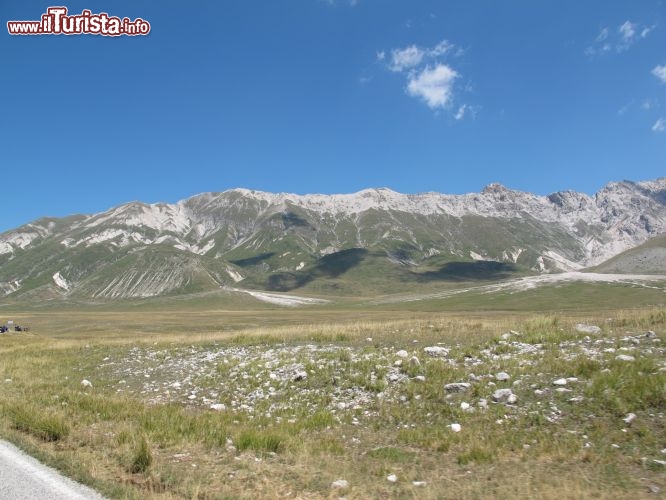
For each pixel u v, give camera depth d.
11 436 12.52
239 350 26.19
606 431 11.35
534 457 10.54
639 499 8.30
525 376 15.30
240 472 10.09
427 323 30.50
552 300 169.62
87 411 15.77
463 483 9.44
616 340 18.06
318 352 22.36
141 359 26.69
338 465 10.62
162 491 8.99
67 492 8.66
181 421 14.01
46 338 57.25
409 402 15.16
